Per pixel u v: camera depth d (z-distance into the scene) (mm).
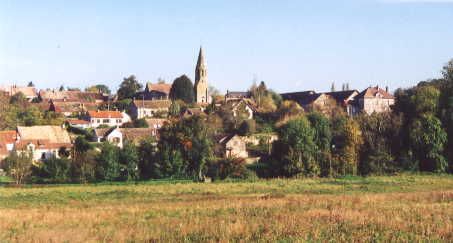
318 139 106750
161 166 99625
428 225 38188
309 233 36625
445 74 124562
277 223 40312
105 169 97250
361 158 102812
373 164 101000
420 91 113625
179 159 100062
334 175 99375
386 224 39656
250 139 124625
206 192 76375
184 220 44500
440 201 57812
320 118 110625
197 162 100750
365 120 114875
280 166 101250
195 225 40562
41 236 37844
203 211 51531
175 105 170875
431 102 110188
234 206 54562
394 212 46875
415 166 102875
